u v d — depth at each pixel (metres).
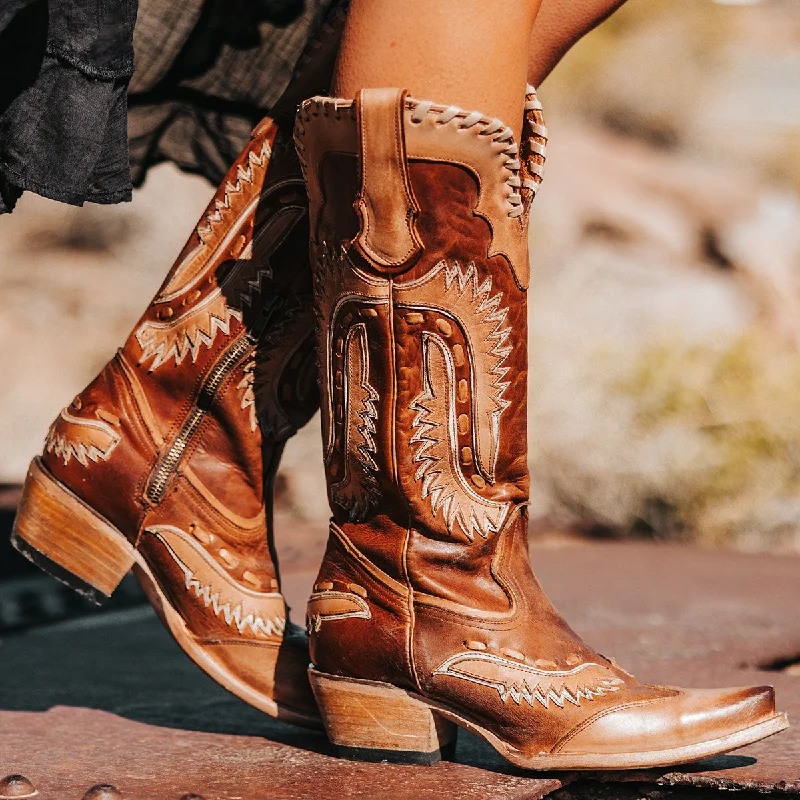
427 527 1.65
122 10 1.62
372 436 1.64
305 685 1.86
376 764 1.71
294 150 1.82
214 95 2.28
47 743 1.87
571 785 1.70
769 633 2.94
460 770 1.68
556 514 5.34
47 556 1.87
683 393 5.43
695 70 14.88
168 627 1.88
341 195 1.59
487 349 1.63
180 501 1.86
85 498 1.86
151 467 1.85
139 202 9.37
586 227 9.86
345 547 1.71
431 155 1.53
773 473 5.20
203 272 1.85
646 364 5.61
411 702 1.68
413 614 1.66
